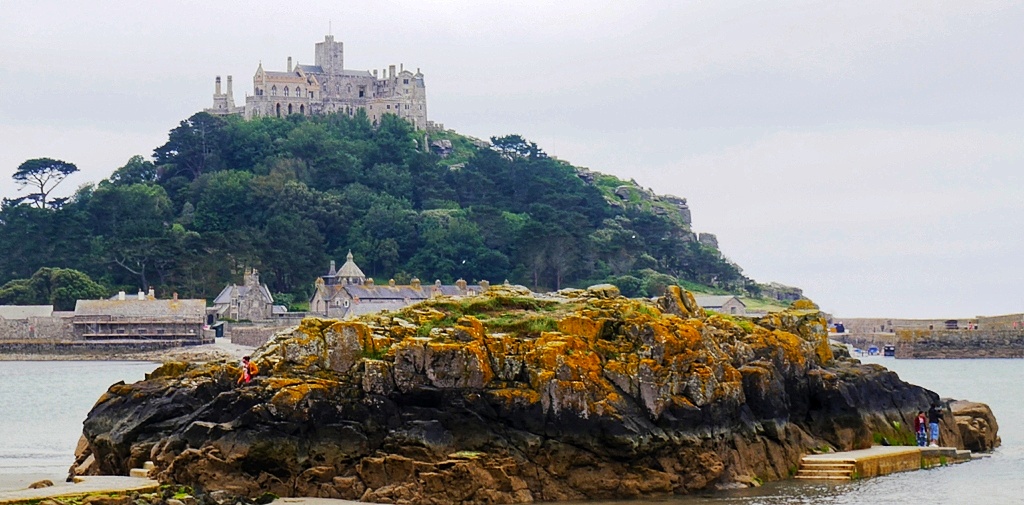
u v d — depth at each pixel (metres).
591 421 76.00
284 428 73.38
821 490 81.75
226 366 80.38
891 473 90.38
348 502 71.88
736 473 81.69
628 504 75.06
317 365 76.62
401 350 75.81
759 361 88.31
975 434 106.19
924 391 105.31
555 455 75.88
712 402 80.38
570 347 78.00
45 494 66.38
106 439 79.31
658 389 78.12
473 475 73.00
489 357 76.81
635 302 88.50
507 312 84.44
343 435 74.25
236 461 73.12
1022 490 84.00
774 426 85.81
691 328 82.25
